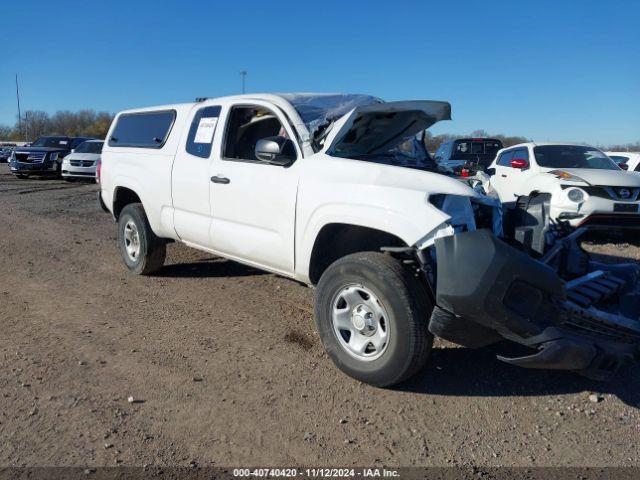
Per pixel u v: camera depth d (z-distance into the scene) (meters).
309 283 4.32
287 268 4.41
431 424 3.30
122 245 6.60
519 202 4.26
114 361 4.11
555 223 4.31
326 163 4.07
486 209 3.80
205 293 5.81
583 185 8.30
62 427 3.20
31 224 10.27
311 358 4.20
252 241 4.64
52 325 4.85
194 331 4.73
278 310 5.29
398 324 3.43
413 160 4.99
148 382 3.78
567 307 3.32
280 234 4.38
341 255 4.31
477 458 2.98
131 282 6.23
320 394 3.64
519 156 10.51
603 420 3.37
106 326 4.84
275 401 3.55
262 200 4.49
